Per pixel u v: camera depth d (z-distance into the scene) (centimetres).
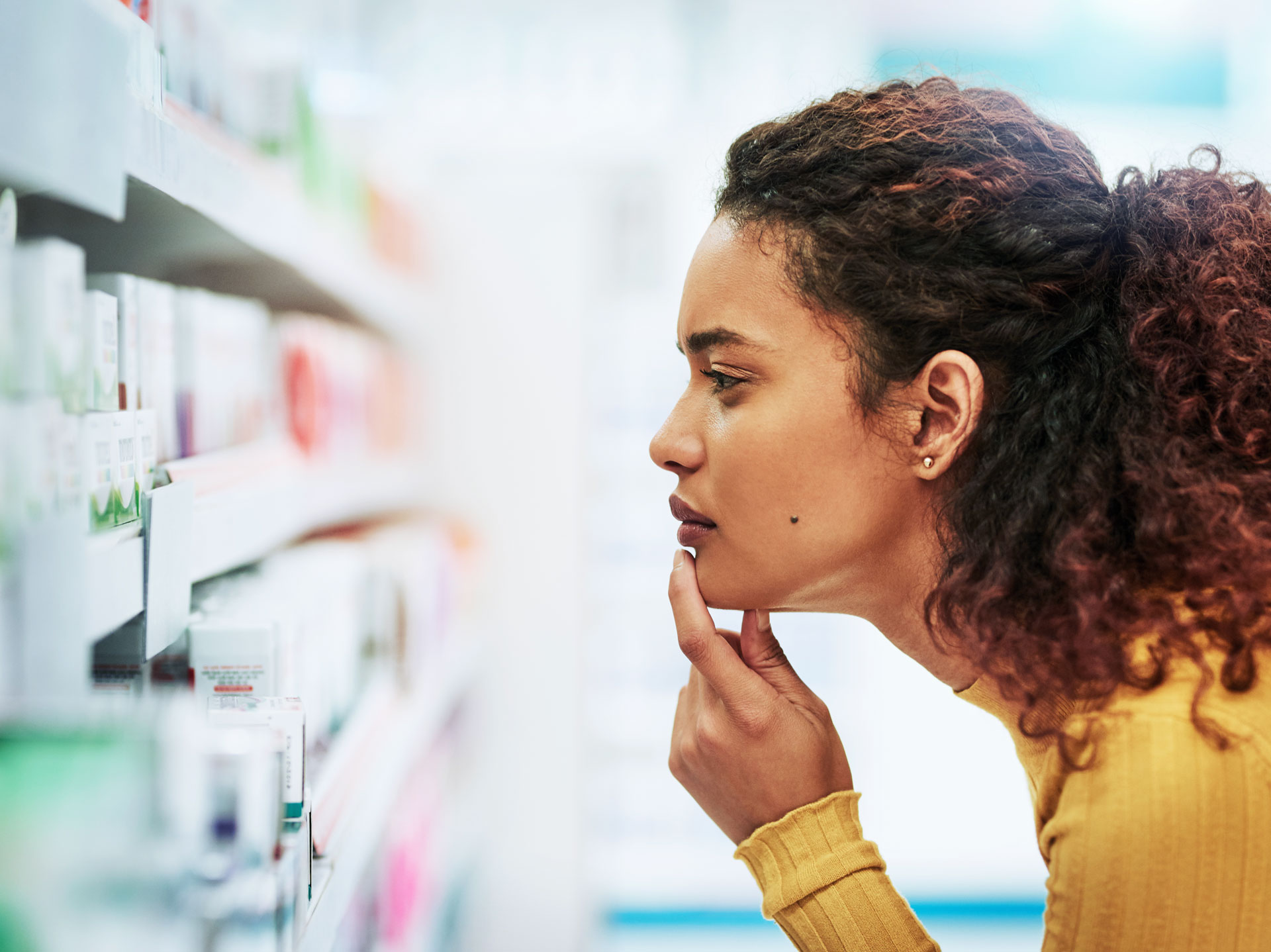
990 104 88
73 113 60
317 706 128
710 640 91
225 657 93
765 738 91
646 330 321
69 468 67
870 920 85
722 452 85
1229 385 77
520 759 273
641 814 338
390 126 286
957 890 349
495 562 275
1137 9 331
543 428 276
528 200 275
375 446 222
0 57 52
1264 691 68
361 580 160
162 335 99
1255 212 86
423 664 196
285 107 144
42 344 63
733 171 89
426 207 273
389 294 203
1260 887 64
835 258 80
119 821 52
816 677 350
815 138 84
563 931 271
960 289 79
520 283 275
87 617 68
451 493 275
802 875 87
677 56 301
